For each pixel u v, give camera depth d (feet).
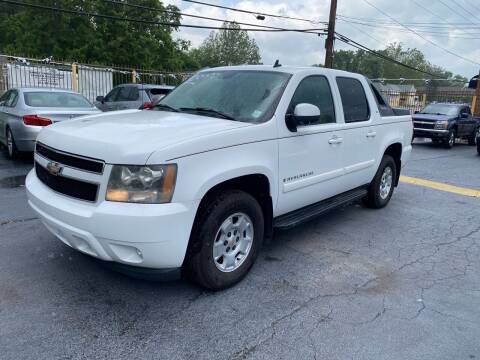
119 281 12.41
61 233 11.00
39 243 14.76
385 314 11.43
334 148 15.89
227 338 10.03
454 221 20.45
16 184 22.90
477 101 87.04
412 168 36.58
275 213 13.69
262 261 14.48
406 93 95.35
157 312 10.95
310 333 10.39
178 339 9.89
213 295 11.93
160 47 136.36
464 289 13.12
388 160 21.03
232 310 11.23
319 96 15.43
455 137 56.54
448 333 10.68
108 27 127.65
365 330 10.63
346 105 17.02
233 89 14.37
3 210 18.17
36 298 11.30
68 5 122.62
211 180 10.78
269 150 12.67
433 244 17.07
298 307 11.56
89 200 10.34
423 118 55.52
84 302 11.23
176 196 10.11
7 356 9.02
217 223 11.35
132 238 9.79
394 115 21.18
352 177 17.76
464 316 11.51
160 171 9.87
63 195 10.99
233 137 11.50
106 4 125.39
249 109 13.30
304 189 14.60
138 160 9.80
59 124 12.83
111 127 11.50
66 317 10.52
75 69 56.85
